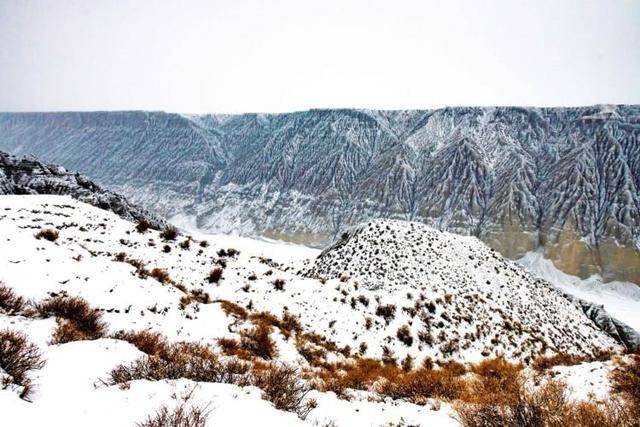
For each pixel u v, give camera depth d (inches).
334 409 262.7
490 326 882.1
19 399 161.5
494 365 570.3
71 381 193.2
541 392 281.6
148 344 301.6
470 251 1573.6
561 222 4500.5
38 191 1403.8
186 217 7317.9
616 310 3312.0
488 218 4985.2
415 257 1331.2
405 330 692.1
